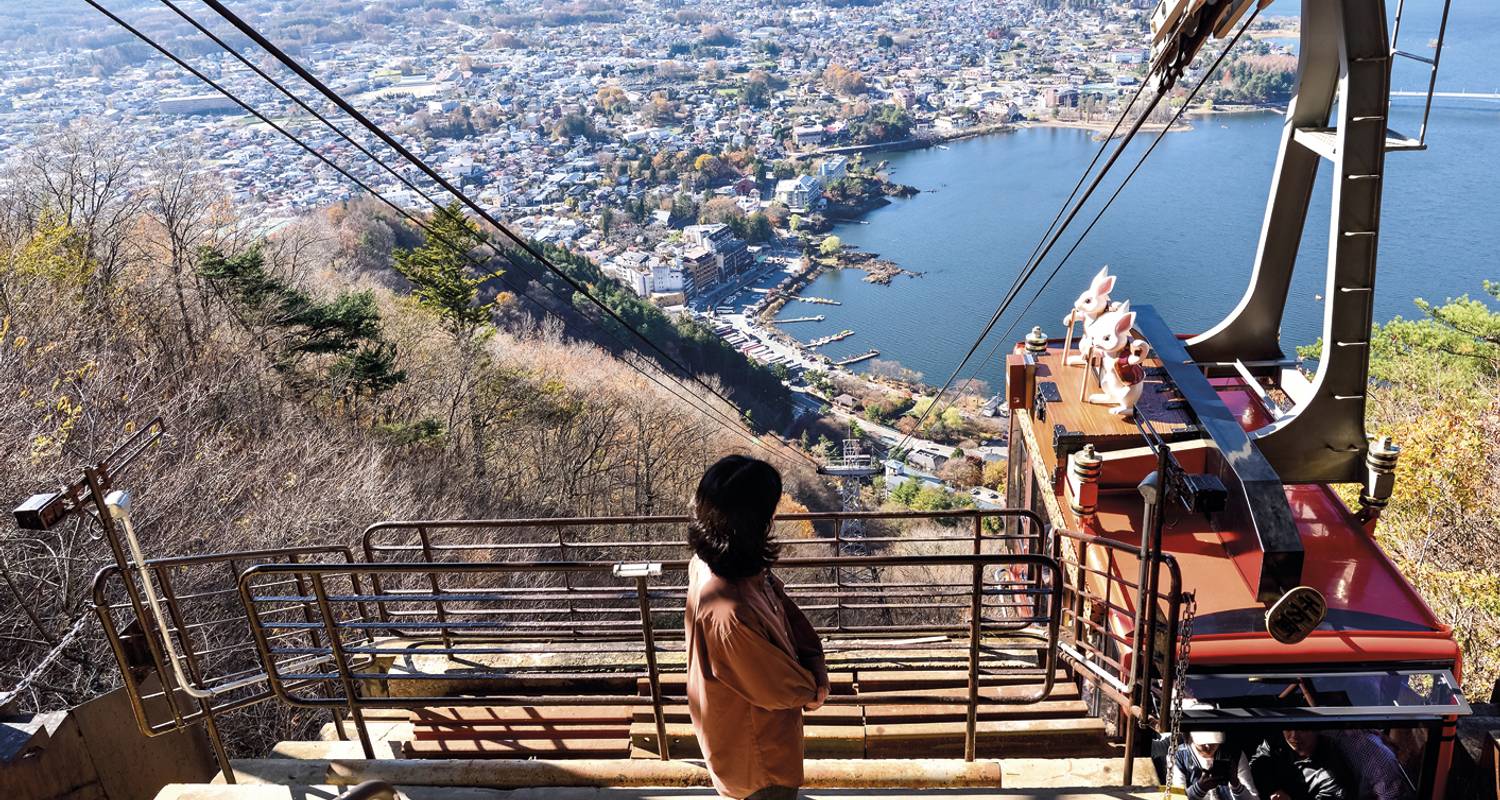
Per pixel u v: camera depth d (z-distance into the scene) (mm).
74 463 12195
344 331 26406
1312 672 4141
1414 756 4395
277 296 25516
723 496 2152
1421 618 4289
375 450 22594
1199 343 6871
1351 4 4832
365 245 56406
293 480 16281
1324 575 4637
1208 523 5062
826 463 54656
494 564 3377
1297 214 6422
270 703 11156
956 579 22469
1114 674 4660
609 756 4520
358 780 3447
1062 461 5453
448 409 31234
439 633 5711
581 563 3291
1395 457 5082
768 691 2244
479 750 4551
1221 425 5168
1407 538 13273
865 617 15648
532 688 5293
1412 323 20562
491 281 59062
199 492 14047
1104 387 5730
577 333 60156
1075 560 5078
